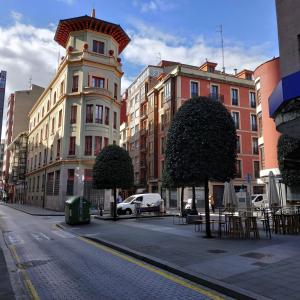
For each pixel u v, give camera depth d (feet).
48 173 144.25
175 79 147.95
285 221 45.44
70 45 131.03
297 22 43.75
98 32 132.26
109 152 77.46
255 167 152.87
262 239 39.47
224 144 41.96
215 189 141.90
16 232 54.75
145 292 20.53
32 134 201.16
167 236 44.16
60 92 134.92
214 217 78.54
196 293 20.24
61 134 127.95
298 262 25.73
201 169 41.01
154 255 30.81
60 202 119.55
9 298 19.53
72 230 56.08
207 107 42.50
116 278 23.99
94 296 19.88
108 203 121.70
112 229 55.42
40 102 181.88
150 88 181.27
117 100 134.82
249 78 164.86
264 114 96.02
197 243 37.40
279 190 85.05
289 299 17.60
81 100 124.36
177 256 29.99
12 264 29.30
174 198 143.33
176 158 42.65
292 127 31.58
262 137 98.99
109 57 131.75
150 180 164.96
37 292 20.85
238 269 24.29
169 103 148.87
